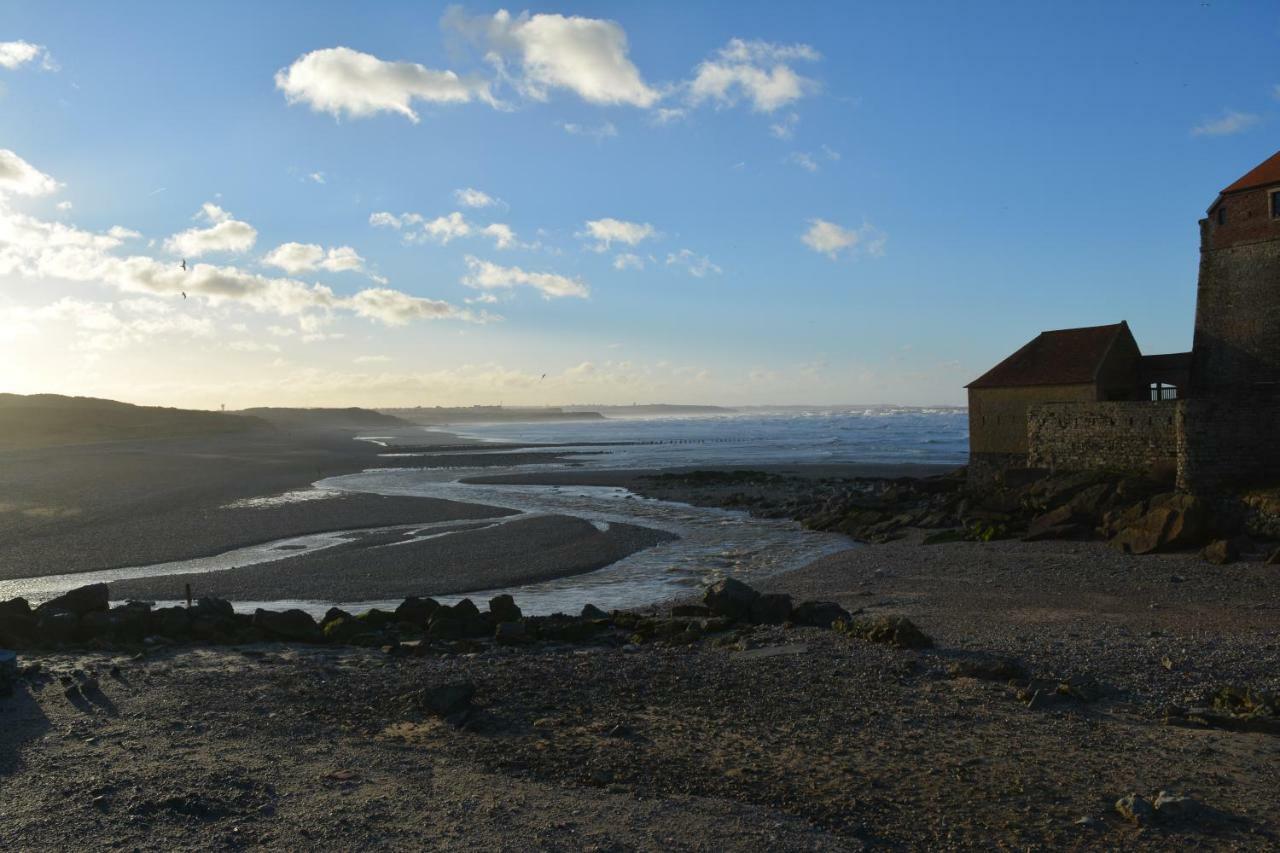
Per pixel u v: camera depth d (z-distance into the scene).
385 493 58.06
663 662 15.73
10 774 10.23
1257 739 11.18
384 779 10.08
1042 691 13.01
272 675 15.05
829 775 10.09
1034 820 8.80
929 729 11.69
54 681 14.42
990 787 9.66
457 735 11.68
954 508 39.00
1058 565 26.89
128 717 12.53
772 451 107.69
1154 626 18.47
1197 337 36.22
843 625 17.95
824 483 59.09
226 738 11.60
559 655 16.69
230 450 111.19
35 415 132.38
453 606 20.89
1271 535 27.98
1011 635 17.62
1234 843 8.25
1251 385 32.97
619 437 171.00
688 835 8.54
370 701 13.28
